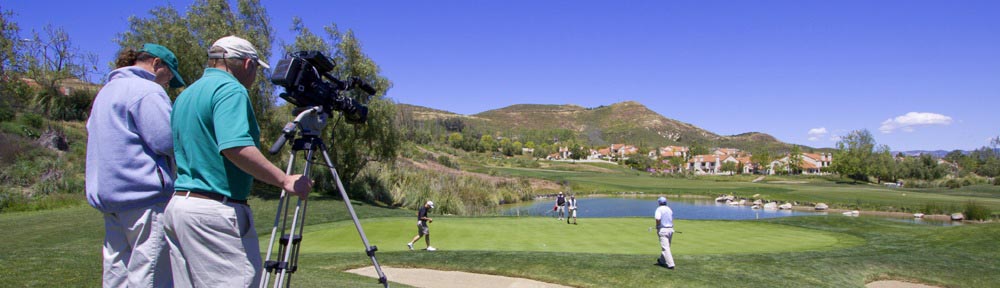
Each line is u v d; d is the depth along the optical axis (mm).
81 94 37844
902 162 99062
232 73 2689
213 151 2477
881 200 43406
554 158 146375
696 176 98625
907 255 12438
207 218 2408
